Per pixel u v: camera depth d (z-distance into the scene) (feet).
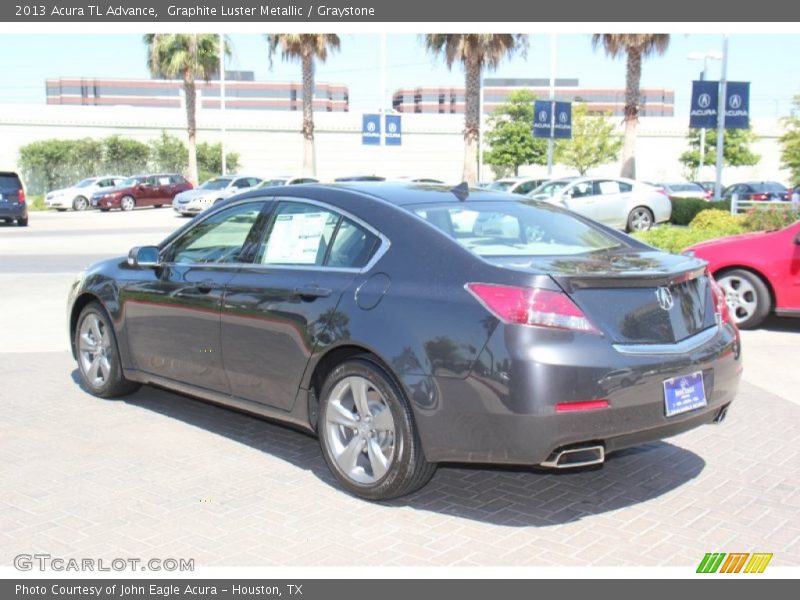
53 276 45.62
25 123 169.27
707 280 15.12
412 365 13.53
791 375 24.06
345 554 12.75
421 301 13.73
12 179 88.28
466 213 15.70
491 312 12.93
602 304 13.07
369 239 15.14
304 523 13.85
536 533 13.53
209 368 17.57
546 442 12.64
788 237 29.07
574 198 71.97
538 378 12.49
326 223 15.99
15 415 20.06
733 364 14.83
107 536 13.32
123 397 21.54
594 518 14.14
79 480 15.74
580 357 12.61
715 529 13.69
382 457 14.35
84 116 171.73
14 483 15.56
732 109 86.58
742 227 47.62
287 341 15.64
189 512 14.26
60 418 19.84
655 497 15.10
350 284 14.84
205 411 20.58
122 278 20.04
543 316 12.67
